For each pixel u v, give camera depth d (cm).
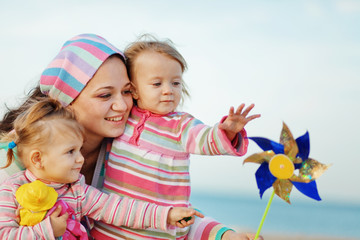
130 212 248
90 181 287
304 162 238
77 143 237
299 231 2086
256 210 2639
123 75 262
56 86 258
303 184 239
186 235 286
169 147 258
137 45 274
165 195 258
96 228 264
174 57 267
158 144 259
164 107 263
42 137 229
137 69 267
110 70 258
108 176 265
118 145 266
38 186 223
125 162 261
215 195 3247
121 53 264
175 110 284
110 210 248
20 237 214
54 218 222
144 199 255
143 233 254
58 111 239
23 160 237
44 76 262
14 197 227
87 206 247
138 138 262
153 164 257
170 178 259
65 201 238
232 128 232
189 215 242
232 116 229
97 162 274
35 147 230
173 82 267
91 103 257
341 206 3155
